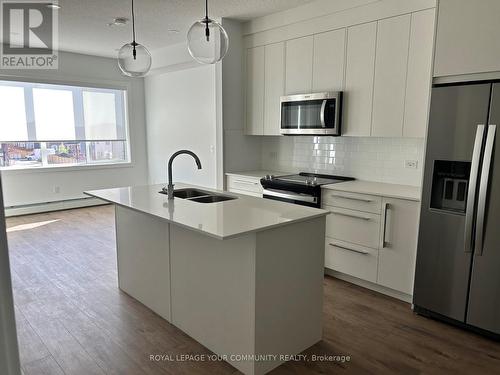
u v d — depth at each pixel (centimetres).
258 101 452
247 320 213
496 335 251
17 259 402
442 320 278
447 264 267
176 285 263
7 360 39
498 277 244
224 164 466
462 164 256
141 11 394
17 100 575
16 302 307
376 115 341
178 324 268
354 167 406
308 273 237
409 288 301
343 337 257
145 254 291
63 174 625
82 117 643
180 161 628
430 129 267
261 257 207
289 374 219
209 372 221
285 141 474
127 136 693
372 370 222
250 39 450
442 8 255
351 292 329
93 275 363
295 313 232
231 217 224
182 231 251
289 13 400
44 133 606
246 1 372
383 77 332
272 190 398
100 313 290
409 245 297
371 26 335
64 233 498
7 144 574
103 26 448
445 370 222
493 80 240
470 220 250
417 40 306
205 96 561
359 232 330
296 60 402
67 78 604
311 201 361
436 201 271
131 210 279
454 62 254
